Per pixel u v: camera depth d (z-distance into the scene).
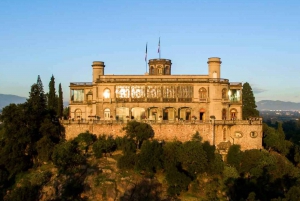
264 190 79.38
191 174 79.31
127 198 75.75
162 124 92.81
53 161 82.38
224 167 83.25
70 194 77.25
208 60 105.62
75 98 110.81
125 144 85.62
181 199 75.31
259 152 86.19
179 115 102.06
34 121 90.50
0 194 80.44
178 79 103.06
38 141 87.75
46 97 110.81
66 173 80.75
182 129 92.88
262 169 82.88
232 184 80.12
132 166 80.38
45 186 79.50
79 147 88.56
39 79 99.12
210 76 104.75
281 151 99.06
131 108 101.88
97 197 76.44
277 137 99.44
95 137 94.06
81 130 94.50
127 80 102.19
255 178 81.06
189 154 80.38
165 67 115.00
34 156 89.25
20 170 85.50
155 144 81.44
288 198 65.12
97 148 85.25
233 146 89.31
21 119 87.94
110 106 102.19
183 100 101.38
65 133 94.94
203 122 92.88
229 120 93.62
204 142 88.44
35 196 77.94
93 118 102.00
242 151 90.81
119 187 76.94
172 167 77.94
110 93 102.75
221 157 86.06
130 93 102.69
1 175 81.88
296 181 81.44
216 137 93.50
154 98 101.94
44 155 86.12
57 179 80.06
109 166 81.94
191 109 101.44
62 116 112.31
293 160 101.19
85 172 81.06
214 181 80.88
